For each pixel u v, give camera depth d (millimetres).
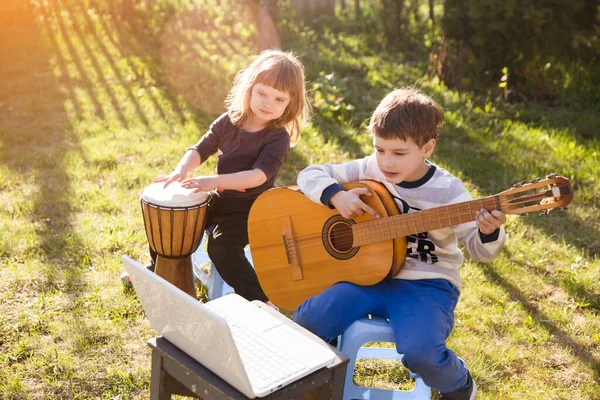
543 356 3273
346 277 2729
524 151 6172
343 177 2877
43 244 4078
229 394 1946
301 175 2854
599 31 8203
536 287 3930
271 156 3215
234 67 7988
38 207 4602
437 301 2529
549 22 7582
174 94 7324
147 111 6801
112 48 9109
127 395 2846
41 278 3699
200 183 3021
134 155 5664
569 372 3166
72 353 3078
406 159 2539
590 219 4887
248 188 3164
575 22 7770
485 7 7641
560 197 2309
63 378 2914
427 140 2529
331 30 10875
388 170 2570
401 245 2611
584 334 3479
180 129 6340
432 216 2521
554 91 7895
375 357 2951
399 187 2676
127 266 2207
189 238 3141
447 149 6117
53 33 9828
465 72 8227
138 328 3293
